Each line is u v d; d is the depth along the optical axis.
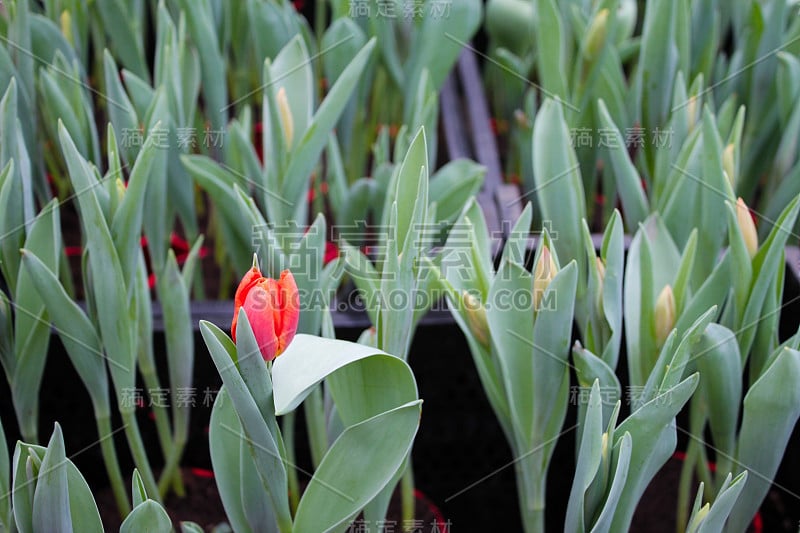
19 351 1.10
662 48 1.25
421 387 1.32
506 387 1.03
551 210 1.12
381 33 1.33
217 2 1.34
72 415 1.32
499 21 1.52
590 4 1.41
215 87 1.30
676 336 1.04
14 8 1.22
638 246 1.07
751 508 1.04
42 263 1.03
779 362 0.97
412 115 1.33
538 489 1.08
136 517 0.89
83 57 1.37
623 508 0.96
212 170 1.18
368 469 0.91
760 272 1.03
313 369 0.86
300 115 1.17
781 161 1.30
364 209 1.28
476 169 1.25
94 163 1.21
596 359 1.02
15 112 1.09
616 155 1.17
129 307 1.08
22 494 0.91
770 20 1.31
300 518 0.92
